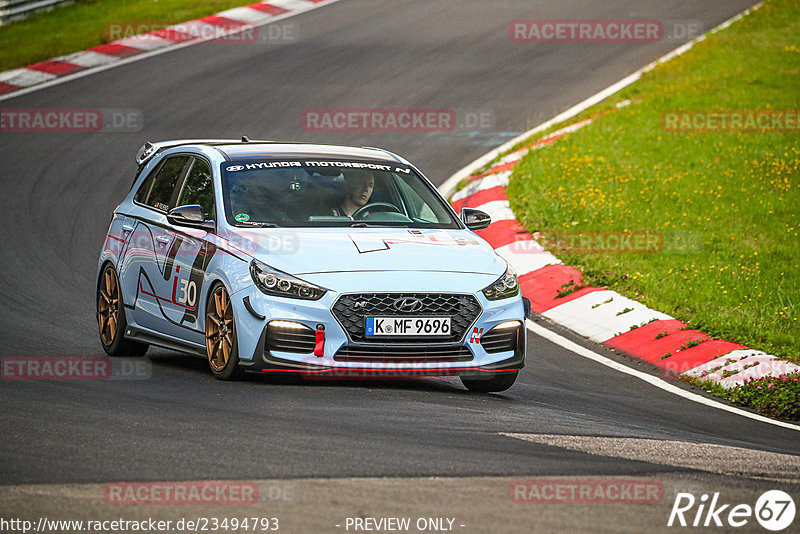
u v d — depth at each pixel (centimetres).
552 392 2942
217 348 2753
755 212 5266
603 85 8038
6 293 4134
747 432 2644
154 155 3381
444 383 2933
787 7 10044
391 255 2708
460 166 6375
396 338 2592
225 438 2042
